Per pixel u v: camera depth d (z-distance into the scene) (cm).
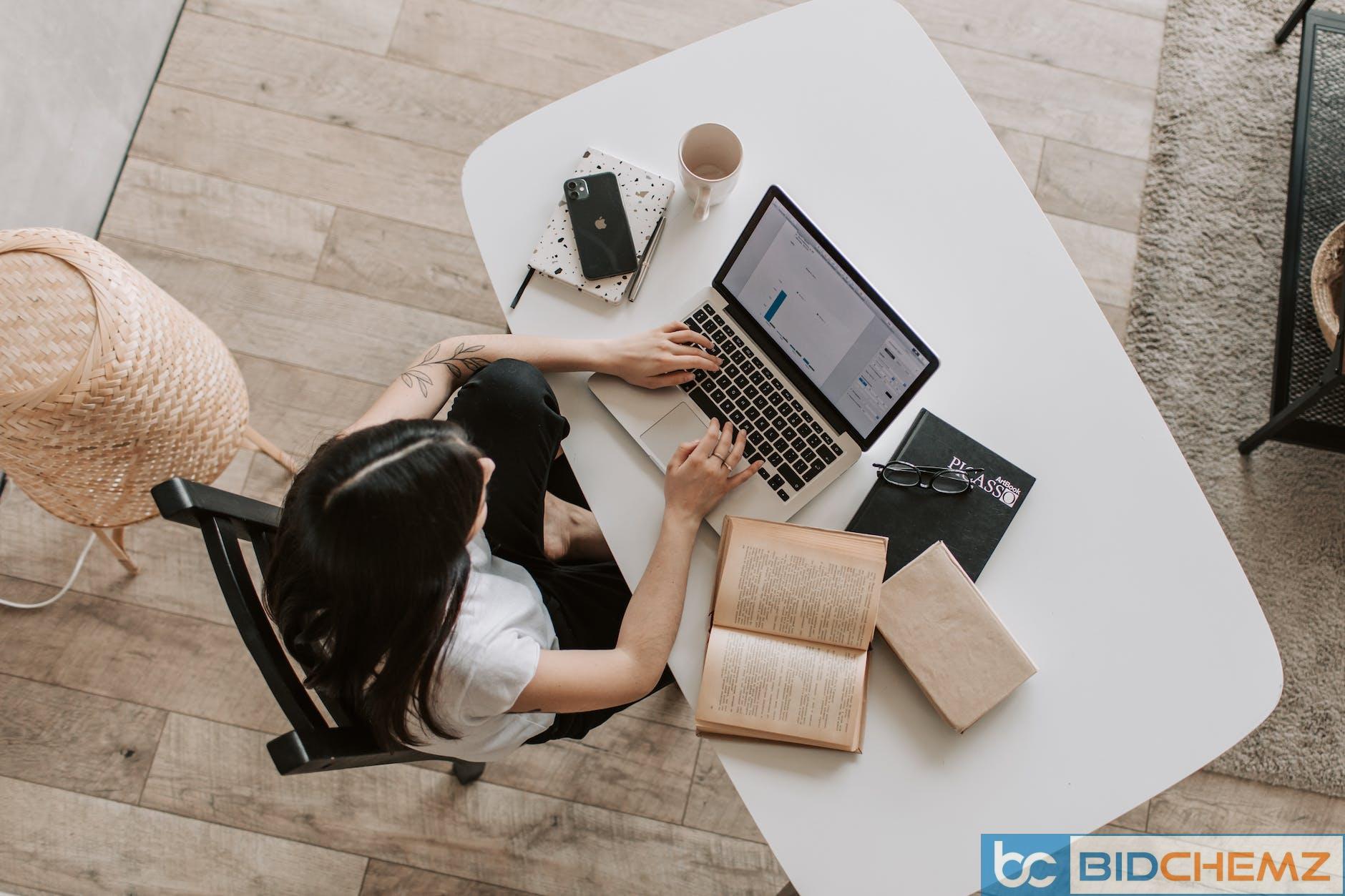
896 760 106
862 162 126
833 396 116
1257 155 201
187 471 141
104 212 196
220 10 206
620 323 123
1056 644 110
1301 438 174
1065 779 106
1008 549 113
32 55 167
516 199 127
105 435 127
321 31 205
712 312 122
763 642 107
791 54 130
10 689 173
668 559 109
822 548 108
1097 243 198
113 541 163
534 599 111
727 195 125
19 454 129
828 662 106
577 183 124
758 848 171
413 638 86
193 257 194
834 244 121
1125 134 203
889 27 130
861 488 117
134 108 199
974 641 106
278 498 184
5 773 169
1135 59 206
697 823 171
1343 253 167
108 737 171
